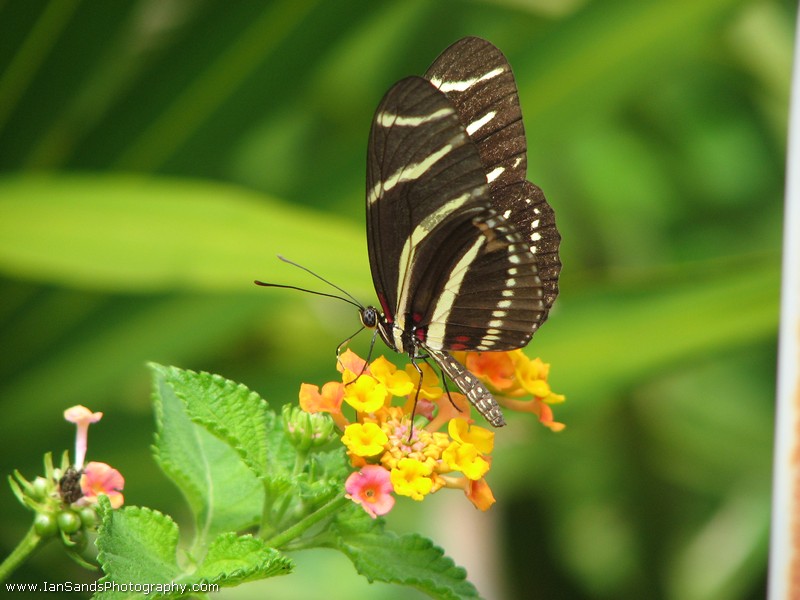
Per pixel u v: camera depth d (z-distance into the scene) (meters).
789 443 0.66
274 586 0.80
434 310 0.72
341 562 0.81
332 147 0.81
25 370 0.79
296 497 0.70
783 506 0.66
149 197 0.74
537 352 0.78
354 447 0.69
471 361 0.71
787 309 0.66
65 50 0.79
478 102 0.72
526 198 0.72
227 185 0.80
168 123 0.80
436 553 0.69
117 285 0.77
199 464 0.70
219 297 0.79
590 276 0.81
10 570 0.70
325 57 0.80
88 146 0.80
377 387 0.69
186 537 0.78
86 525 0.70
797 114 0.67
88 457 0.79
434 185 0.71
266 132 0.81
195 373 0.70
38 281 0.78
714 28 0.79
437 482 0.69
